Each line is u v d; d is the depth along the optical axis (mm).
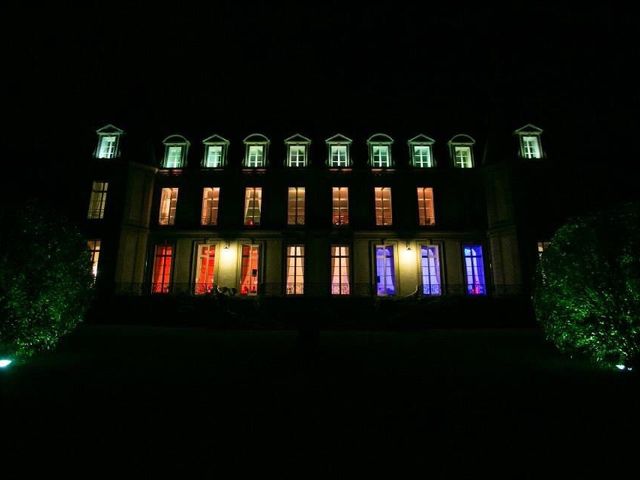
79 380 6051
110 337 12164
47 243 7875
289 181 23500
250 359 8102
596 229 7234
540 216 21312
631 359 6633
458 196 23312
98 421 4164
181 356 8516
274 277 22156
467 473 3029
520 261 20609
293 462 3211
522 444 3609
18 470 3010
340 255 22719
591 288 7105
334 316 17359
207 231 22594
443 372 6828
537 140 22859
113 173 21922
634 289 6590
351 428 4016
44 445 3508
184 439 3684
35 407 4629
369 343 11016
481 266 22594
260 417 4332
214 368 7109
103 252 20547
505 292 20859
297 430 3943
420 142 23953
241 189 23391
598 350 7137
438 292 22156
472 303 17938
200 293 21969
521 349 9852
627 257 6707
